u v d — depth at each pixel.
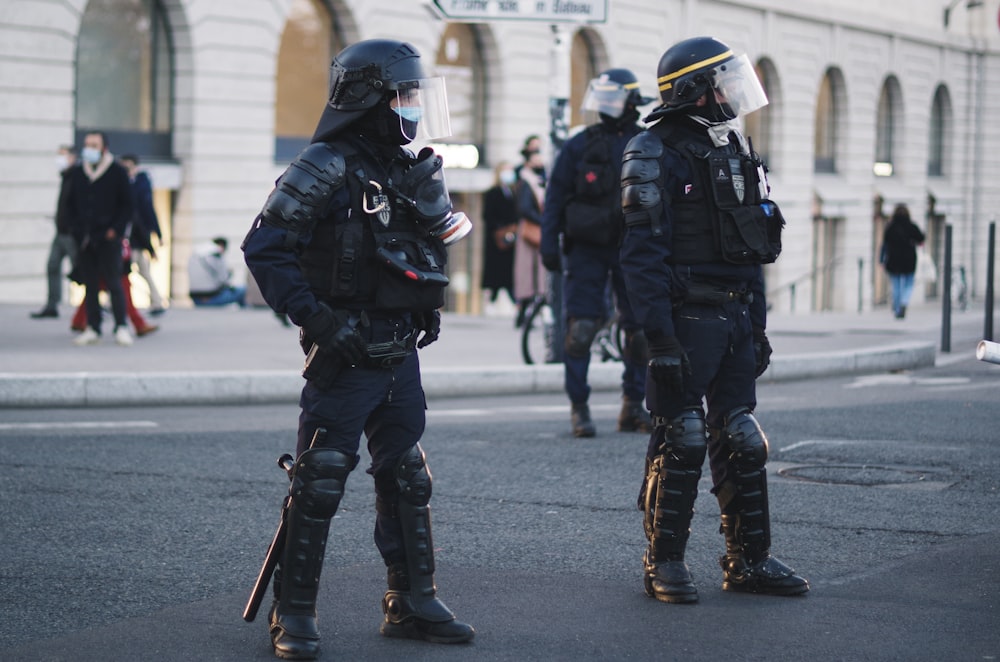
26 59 23.30
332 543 7.73
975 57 58.22
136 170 20.67
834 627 6.08
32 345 16.44
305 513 5.71
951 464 10.20
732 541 6.70
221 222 27.17
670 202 6.45
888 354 17.33
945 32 56.22
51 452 10.43
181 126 26.53
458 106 33.47
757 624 6.14
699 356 6.45
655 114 6.51
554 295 15.60
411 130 5.67
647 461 6.72
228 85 27.11
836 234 49.78
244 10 27.31
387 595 6.02
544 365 15.41
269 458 10.34
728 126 6.58
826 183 48.59
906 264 29.38
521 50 34.53
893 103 53.72
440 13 15.21
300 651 5.65
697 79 6.41
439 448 10.94
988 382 16.12
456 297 33.53
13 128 23.12
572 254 11.41
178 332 18.45
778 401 13.93
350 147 5.66
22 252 23.36
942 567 7.17
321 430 5.70
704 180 6.45
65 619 6.27
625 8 37.69
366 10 30.02
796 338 20.00
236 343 17.20
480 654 5.73
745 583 6.67
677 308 6.49
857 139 50.34
